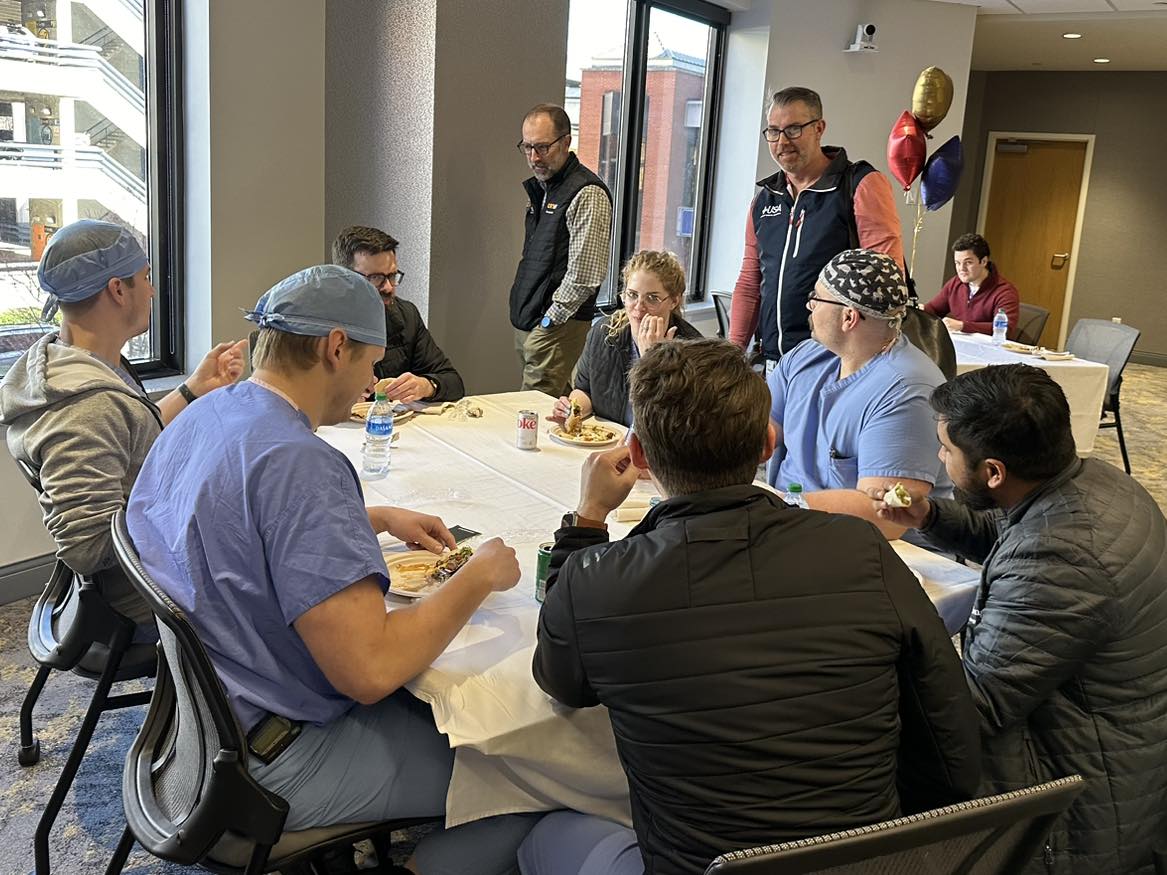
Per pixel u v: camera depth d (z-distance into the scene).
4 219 3.17
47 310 1.96
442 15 3.93
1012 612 1.50
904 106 7.05
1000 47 8.53
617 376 3.00
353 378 1.48
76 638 1.79
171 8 3.43
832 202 3.08
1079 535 1.47
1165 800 1.55
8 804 2.13
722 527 1.18
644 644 1.16
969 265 5.66
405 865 1.65
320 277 1.44
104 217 3.46
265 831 1.33
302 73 3.83
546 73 4.57
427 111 4.00
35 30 3.14
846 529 1.22
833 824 1.13
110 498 1.77
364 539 1.34
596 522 1.64
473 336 4.47
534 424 2.56
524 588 1.71
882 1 6.80
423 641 1.38
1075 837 1.52
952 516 1.93
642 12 5.80
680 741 1.14
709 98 6.66
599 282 4.02
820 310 2.15
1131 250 9.89
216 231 3.60
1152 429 6.87
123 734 2.43
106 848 2.01
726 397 1.22
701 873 1.14
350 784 1.42
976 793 1.30
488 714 1.35
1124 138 9.73
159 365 3.69
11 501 3.08
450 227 4.21
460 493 2.20
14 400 1.78
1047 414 1.51
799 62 6.63
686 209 6.76
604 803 1.49
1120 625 1.46
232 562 1.32
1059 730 1.52
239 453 1.33
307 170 3.92
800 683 1.13
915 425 2.00
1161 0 6.46
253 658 1.36
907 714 1.25
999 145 10.35
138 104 3.48
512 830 1.51
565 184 3.97
